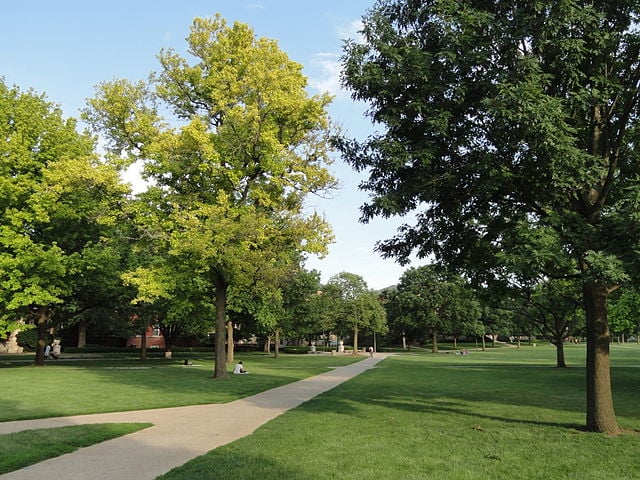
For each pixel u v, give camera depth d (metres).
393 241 12.32
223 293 22.83
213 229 19.44
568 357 51.72
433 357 54.34
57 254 25.34
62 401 14.16
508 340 117.19
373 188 11.20
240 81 20.66
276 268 21.69
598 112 10.56
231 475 6.77
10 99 26.45
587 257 8.01
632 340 141.00
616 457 8.02
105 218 21.66
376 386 20.20
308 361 42.59
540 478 6.87
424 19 9.91
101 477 6.86
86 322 55.88
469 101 9.60
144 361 38.78
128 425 10.63
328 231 21.77
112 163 21.91
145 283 21.05
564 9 8.46
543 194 10.30
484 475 6.96
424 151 9.56
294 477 6.71
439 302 71.50
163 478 6.68
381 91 9.89
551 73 9.55
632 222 7.95
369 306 65.12
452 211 11.31
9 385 18.08
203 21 22.28
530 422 11.43
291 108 20.62
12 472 7.11
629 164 11.01
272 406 14.17
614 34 9.40
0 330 25.20
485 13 8.88
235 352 67.50
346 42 10.41
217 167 20.39
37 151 26.78
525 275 8.77
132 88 21.86
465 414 12.62
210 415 12.41
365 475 6.84
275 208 22.03
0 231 25.12
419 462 7.60
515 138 9.20
